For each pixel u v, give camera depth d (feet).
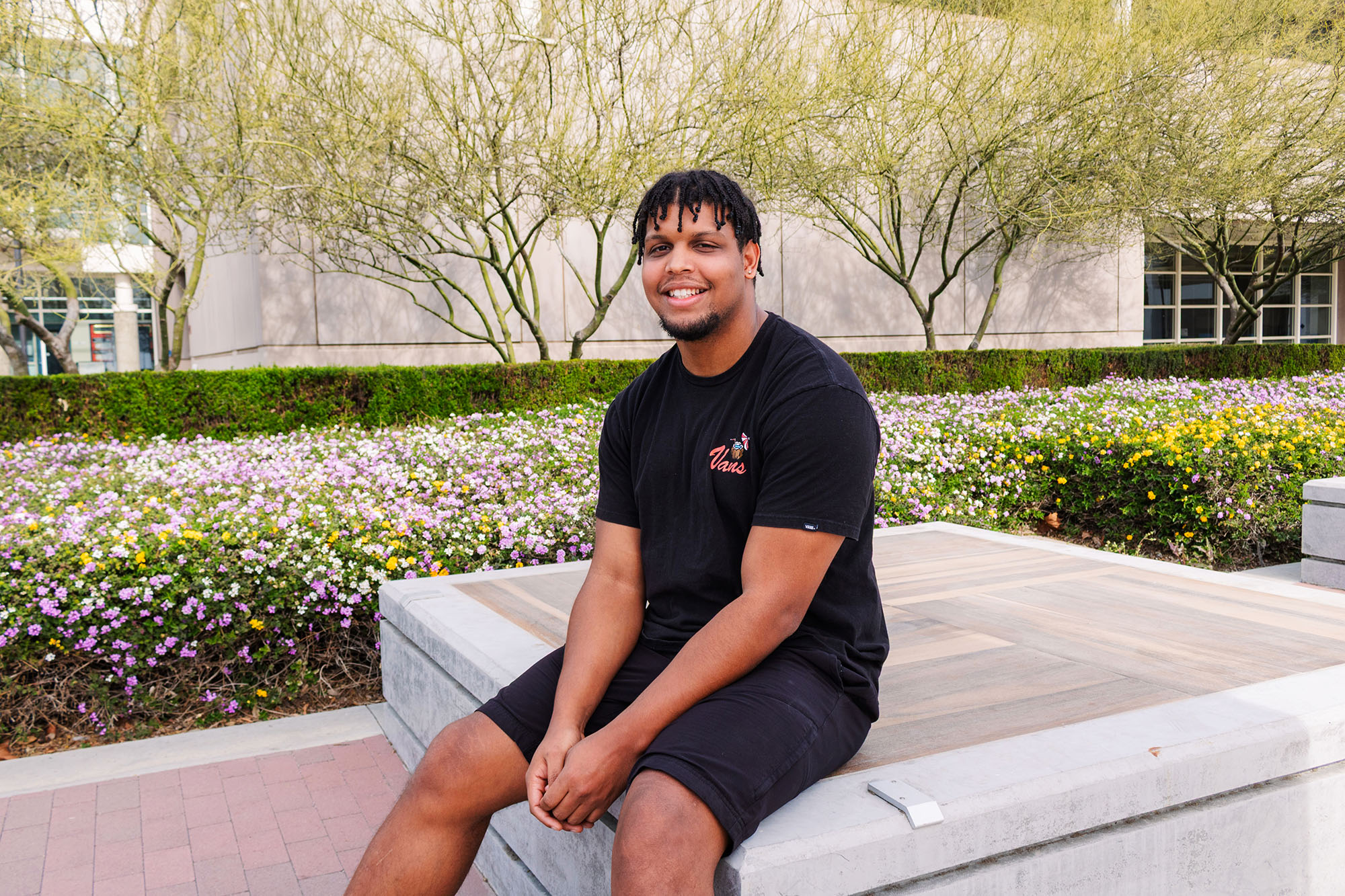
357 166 34.37
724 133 37.35
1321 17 48.08
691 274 5.85
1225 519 18.86
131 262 46.32
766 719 5.26
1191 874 6.20
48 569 12.51
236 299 45.55
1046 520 22.74
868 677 6.11
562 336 47.03
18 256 37.76
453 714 9.49
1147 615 10.00
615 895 4.65
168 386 32.53
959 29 43.39
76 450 24.67
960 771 5.96
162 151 36.52
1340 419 24.52
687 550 6.21
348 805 10.36
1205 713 6.91
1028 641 9.19
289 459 21.85
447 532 15.10
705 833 4.75
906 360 45.21
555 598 11.14
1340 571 16.70
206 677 13.08
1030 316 59.52
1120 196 46.03
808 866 5.02
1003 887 5.56
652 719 5.36
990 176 45.98
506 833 8.38
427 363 44.57
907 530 15.35
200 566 12.77
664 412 6.40
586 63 35.37
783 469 5.55
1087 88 43.04
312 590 13.30
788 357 5.90
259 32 34.63
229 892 8.67
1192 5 44.83
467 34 37.88
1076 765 6.02
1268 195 47.24
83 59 35.42
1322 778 6.68
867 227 53.47
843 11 41.83
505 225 43.21
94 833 9.77
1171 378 42.68
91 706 12.44
